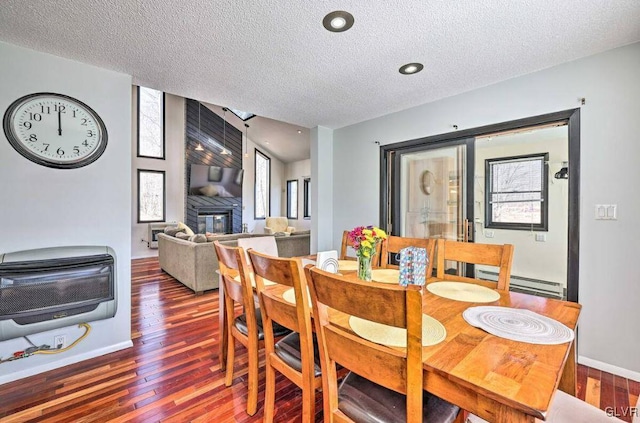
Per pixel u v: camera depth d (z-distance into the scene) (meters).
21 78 1.99
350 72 2.38
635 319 1.95
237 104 3.15
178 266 4.31
